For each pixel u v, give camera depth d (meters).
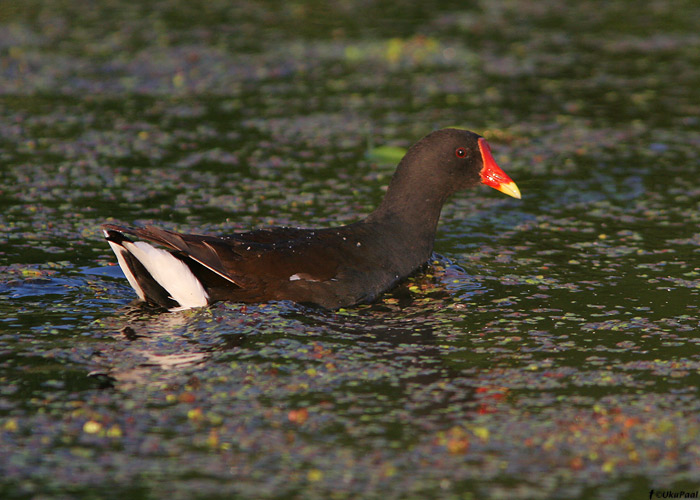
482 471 7.10
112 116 18.30
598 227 13.38
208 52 22.86
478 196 14.98
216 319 9.86
